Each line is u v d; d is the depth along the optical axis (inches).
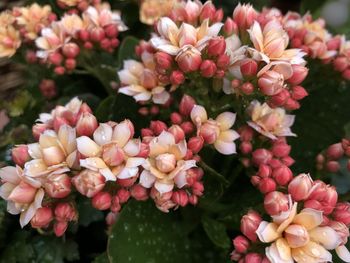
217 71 3.5
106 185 3.3
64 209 3.2
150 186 3.3
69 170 3.1
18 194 3.1
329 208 3.2
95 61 4.6
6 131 5.1
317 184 3.2
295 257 3.0
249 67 3.4
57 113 3.6
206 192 4.1
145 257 3.8
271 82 3.3
